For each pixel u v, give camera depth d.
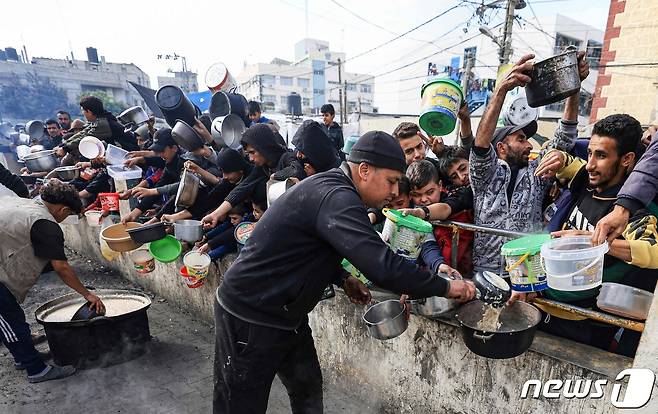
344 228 1.38
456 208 2.34
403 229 1.81
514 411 1.86
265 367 1.69
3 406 2.60
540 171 1.92
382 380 2.43
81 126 6.15
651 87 9.27
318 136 2.61
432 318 2.09
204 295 3.66
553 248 1.47
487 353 1.55
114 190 5.10
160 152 4.23
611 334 1.76
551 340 1.84
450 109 2.22
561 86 1.71
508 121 3.36
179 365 3.04
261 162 2.87
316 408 2.03
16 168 8.97
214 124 4.48
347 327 2.55
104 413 2.52
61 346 2.94
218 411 1.78
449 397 2.11
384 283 1.33
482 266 2.22
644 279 1.67
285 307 1.62
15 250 2.65
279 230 1.54
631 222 1.55
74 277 2.90
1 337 2.72
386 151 1.50
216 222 2.87
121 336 3.07
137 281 4.74
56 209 2.99
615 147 1.59
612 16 9.77
